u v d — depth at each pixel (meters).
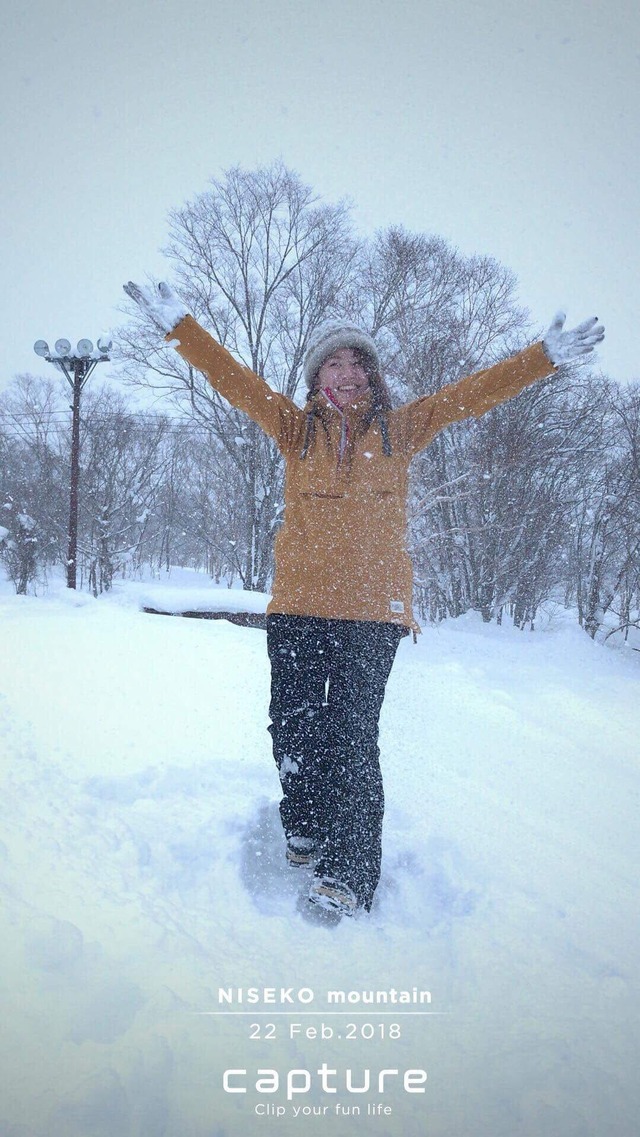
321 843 2.72
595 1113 1.71
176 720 4.26
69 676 5.07
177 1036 1.75
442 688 6.42
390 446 2.79
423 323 18.42
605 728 5.87
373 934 2.41
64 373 23.88
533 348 2.70
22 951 1.85
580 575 20.36
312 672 2.75
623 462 19.72
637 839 3.38
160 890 2.38
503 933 2.46
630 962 2.34
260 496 25.16
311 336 2.91
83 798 2.93
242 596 13.95
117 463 34.09
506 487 18.23
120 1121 1.50
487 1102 1.73
